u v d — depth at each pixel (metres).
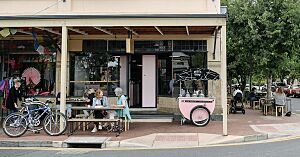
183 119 14.10
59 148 10.27
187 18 11.29
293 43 18.06
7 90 14.30
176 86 15.66
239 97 19.09
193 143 10.56
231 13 19.34
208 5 14.57
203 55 15.55
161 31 14.63
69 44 15.75
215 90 15.20
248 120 15.70
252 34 18.48
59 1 14.94
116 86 16.11
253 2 19.28
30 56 15.88
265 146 10.18
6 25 11.59
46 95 15.59
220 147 10.08
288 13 17.86
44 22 11.60
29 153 9.43
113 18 11.46
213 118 15.13
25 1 15.15
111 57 16.11
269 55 18.50
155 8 14.75
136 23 11.44
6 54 15.93
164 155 8.98
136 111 15.93
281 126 13.81
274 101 18.14
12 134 11.29
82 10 14.91
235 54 21.16
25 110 12.01
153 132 12.20
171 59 15.84
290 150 9.49
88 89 15.46
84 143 10.49
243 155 8.84
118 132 11.88
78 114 13.36
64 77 11.61
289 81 56.09
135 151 9.63
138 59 16.28
